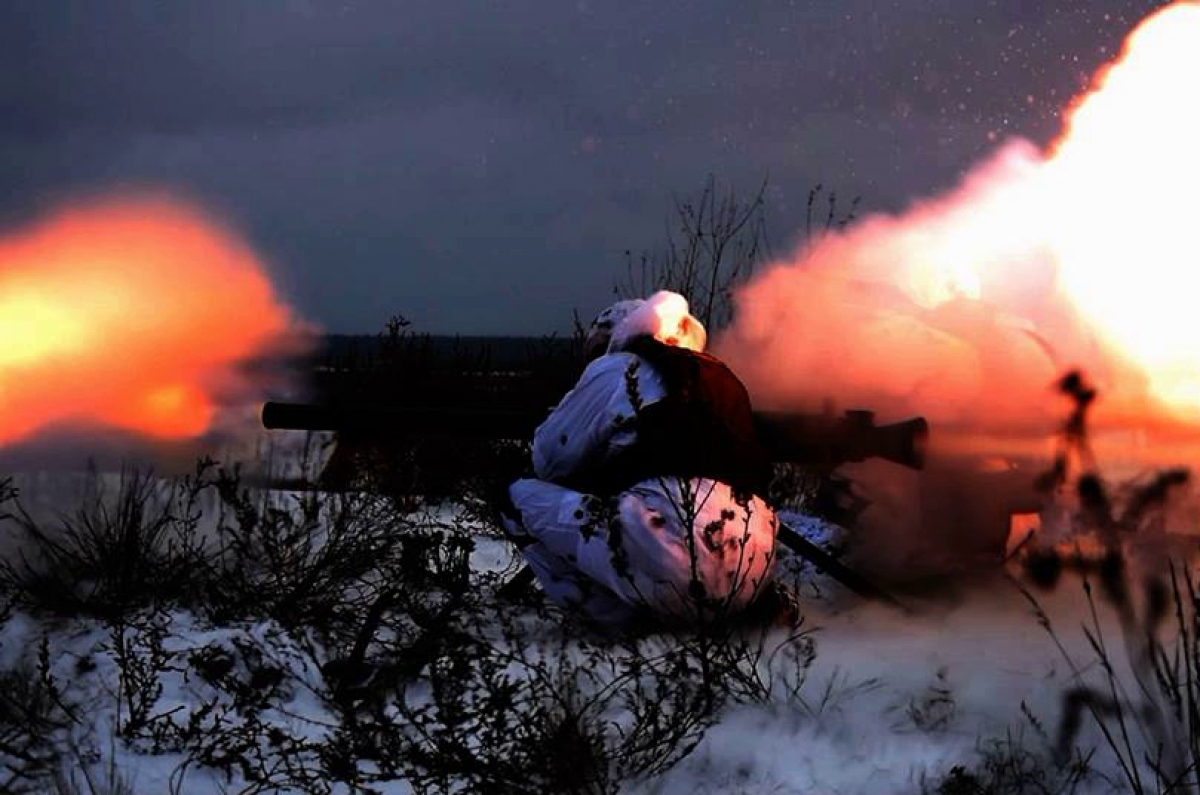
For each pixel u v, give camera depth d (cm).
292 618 554
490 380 937
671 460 537
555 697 422
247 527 598
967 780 390
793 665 496
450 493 821
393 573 604
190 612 575
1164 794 379
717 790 397
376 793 395
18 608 568
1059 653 503
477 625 507
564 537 543
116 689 473
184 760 421
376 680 467
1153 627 406
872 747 425
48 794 393
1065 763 407
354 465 823
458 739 411
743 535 528
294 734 443
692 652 460
